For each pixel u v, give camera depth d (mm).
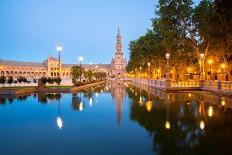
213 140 10766
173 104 23047
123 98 30609
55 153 9453
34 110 20641
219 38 35219
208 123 14141
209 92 37781
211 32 35188
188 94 35000
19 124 14805
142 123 14594
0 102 26609
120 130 13000
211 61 49562
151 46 61469
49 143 10758
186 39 47219
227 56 45906
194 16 44188
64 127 13883
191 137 11320
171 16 44938
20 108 21938
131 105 23156
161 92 39938
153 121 15094
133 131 12734
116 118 16406
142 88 53719
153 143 10539
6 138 11617
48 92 42281
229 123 14016
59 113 18953
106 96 33938
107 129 13266
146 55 67250
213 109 19453
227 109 19359
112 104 24344
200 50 48094
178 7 44094
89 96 34219
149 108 20734
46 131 12945
